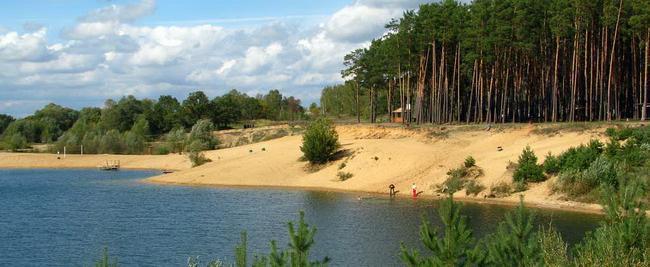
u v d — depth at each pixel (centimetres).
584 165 5478
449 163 6944
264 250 3644
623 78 8644
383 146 8112
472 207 5231
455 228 1573
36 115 19488
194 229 4459
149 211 5462
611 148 5516
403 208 5353
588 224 4209
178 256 3559
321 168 8025
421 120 9769
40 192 7300
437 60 9794
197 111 17388
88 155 13362
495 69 8769
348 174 7456
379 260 3284
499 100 9675
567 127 7044
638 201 1596
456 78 9981
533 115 9619
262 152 9612
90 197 6675
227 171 8481
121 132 16538
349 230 4219
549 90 9056
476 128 8175
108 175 10006
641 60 8138
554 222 4306
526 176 5803
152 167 11519
